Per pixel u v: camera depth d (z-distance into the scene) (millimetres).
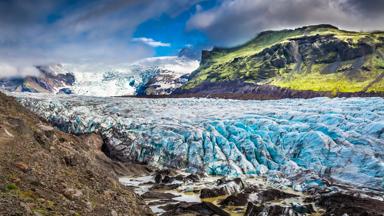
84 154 43125
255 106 145500
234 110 136875
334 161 92750
